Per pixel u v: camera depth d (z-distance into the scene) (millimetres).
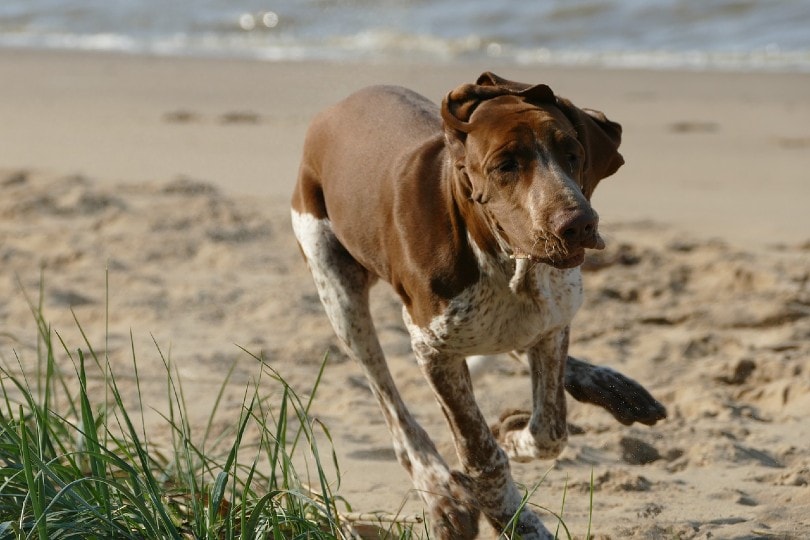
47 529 6188
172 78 30781
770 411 10289
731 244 15406
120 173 19719
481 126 6660
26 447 6301
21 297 13422
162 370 11164
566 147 6484
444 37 37812
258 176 19469
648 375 11109
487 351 7621
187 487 7656
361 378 11031
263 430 7566
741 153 21078
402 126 8203
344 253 8641
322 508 7301
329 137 8773
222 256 15016
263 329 12477
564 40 36938
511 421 8594
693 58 33969
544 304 7379
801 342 11891
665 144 21953
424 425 9922
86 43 39938
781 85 28453
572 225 6051
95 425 7434
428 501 7703
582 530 7883
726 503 8328
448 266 7289
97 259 14812
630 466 9109
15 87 29266
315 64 33594
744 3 38188
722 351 11789
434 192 7406
